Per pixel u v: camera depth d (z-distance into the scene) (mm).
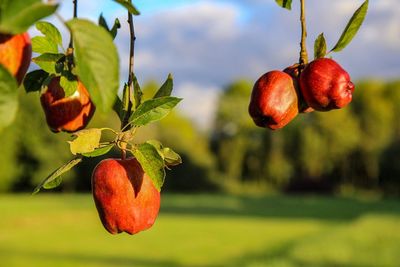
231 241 24859
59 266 18469
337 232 23719
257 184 66812
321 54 1946
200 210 40188
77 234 27141
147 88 62906
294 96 1985
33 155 48781
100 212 1834
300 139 64062
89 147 1573
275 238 25453
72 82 1654
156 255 21344
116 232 1833
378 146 63281
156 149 1556
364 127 65062
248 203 46875
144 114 1558
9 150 47969
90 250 22328
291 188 64250
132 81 1658
